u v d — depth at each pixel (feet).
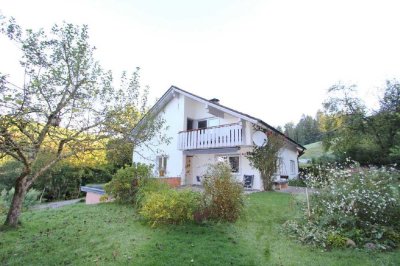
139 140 28.71
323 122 72.79
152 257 16.96
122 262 16.43
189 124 61.46
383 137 59.11
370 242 18.28
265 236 21.08
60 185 64.49
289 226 22.49
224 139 50.26
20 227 24.09
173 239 20.20
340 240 18.47
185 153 57.57
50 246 19.67
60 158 24.71
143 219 26.30
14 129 20.13
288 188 52.60
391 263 15.31
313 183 26.81
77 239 21.12
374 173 23.86
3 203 41.27
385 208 20.67
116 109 25.54
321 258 16.60
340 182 24.26
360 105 63.57
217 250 17.87
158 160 61.31
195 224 23.93
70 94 22.97
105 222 26.00
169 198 25.00
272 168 47.80
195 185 52.34
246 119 46.70
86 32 23.25
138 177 35.40
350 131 64.44
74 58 22.86
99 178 71.10
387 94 58.29
